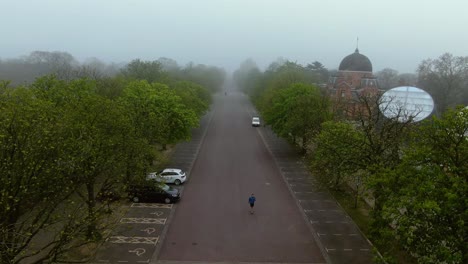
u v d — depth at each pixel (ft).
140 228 83.51
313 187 116.78
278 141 192.34
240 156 157.58
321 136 93.20
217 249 74.84
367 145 83.41
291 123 147.13
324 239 80.48
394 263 52.37
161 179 101.71
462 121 53.36
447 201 47.01
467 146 52.90
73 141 61.00
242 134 211.61
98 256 70.28
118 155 74.38
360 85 275.80
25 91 71.61
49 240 72.59
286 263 69.97
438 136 54.75
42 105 62.69
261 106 232.32
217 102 414.21
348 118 118.42
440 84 248.32
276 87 217.77
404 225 49.03
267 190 113.50
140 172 83.35
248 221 89.45
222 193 109.60
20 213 58.03
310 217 92.68
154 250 73.46
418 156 54.54
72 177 62.03
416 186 51.21
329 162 88.94
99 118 75.25
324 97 153.89
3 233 47.06
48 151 53.98
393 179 56.08
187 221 88.33
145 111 114.21
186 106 168.14
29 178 51.75
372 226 63.41
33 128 54.44
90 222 56.85
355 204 99.09
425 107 139.23
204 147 173.58
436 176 51.55
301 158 155.02
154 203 99.55
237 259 71.05
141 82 134.31
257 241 78.89
